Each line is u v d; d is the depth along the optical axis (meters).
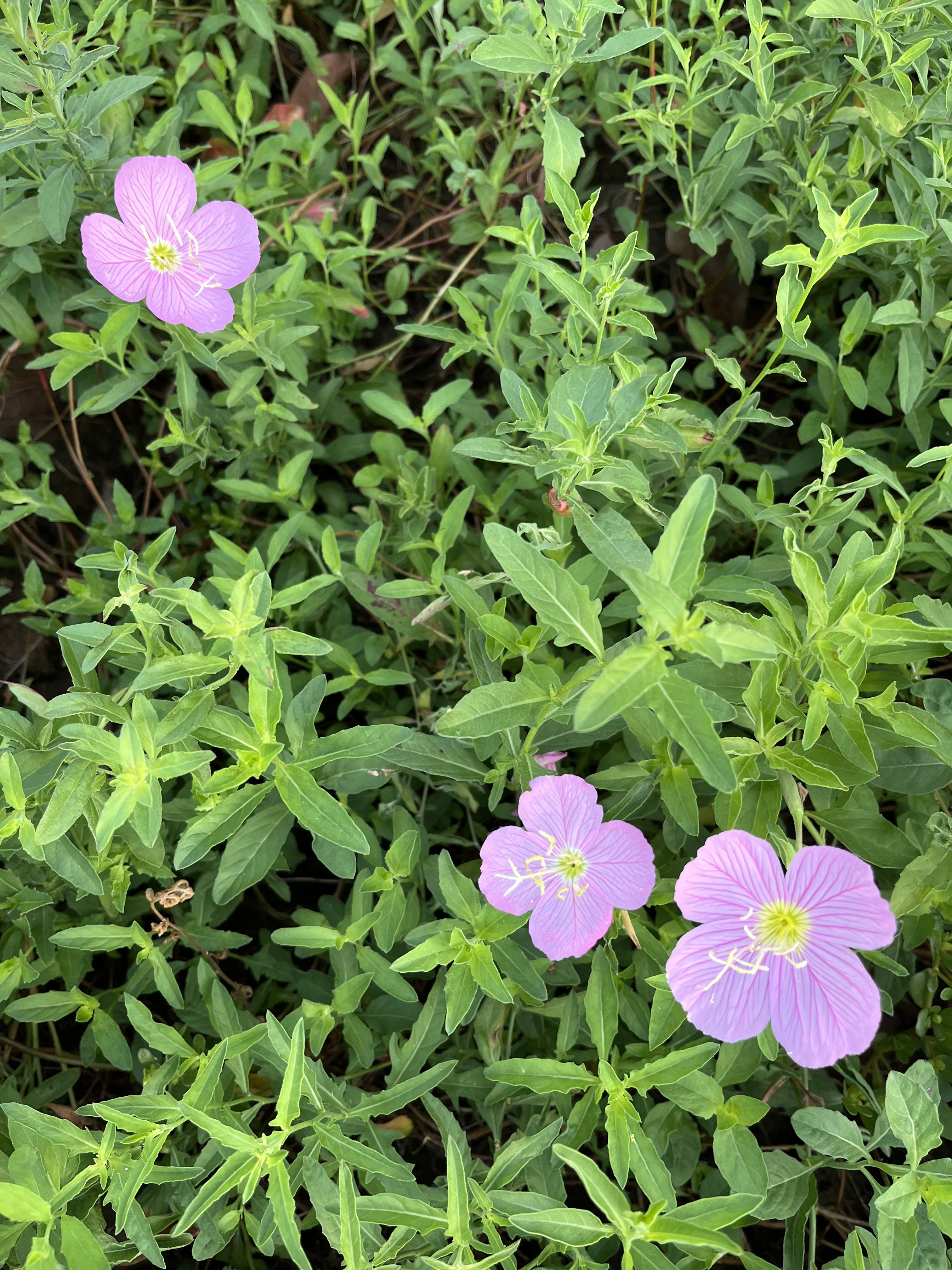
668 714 0.19
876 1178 0.32
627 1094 0.24
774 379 0.41
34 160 0.32
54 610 0.37
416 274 0.43
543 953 0.28
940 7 0.31
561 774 0.31
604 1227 0.21
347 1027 0.28
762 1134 0.33
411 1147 0.33
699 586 0.28
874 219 0.35
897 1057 0.31
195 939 0.30
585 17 0.29
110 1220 0.27
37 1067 0.32
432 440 0.40
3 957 0.30
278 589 0.37
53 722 0.28
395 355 0.41
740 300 0.41
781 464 0.40
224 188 0.41
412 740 0.28
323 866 0.37
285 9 0.46
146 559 0.29
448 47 0.39
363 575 0.33
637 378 0.28
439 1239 0.23
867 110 0.33
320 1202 0.23
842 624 0.23
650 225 0.43
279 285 0.34
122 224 0.29
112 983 0.35
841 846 0.31
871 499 0.37
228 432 0.37
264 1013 0.33
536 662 0.30
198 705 0.24
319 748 0.25
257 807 0.26
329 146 0.46
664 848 0.29
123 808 0.23
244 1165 0.22
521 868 0.24
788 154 0.36
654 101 0.36
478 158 0.45
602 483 0.27
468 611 0.27
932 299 0.31
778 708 0.24
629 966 0.29
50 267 0.37
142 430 0.43
